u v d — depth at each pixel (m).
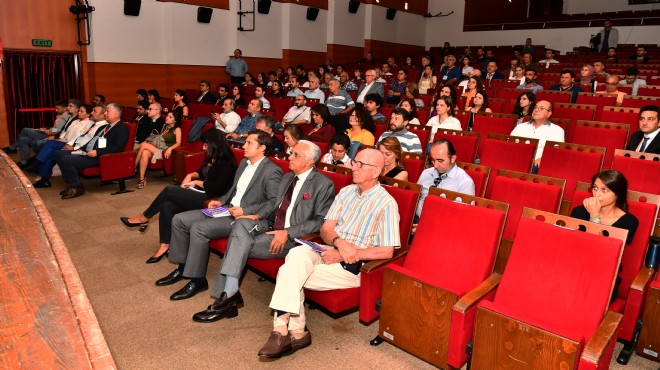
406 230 2.77
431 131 5.14
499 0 17.75
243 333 2.79
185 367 2.45
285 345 2.53
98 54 9.43
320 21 14.03
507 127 5.28
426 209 2.63
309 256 2.59
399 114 4.41
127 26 9.80
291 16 13.04
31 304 1.13
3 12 8.37
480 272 2.36
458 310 2.14
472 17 16.97
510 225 3.09
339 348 2.65
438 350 2.33
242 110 7.19
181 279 3.45
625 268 2.50
